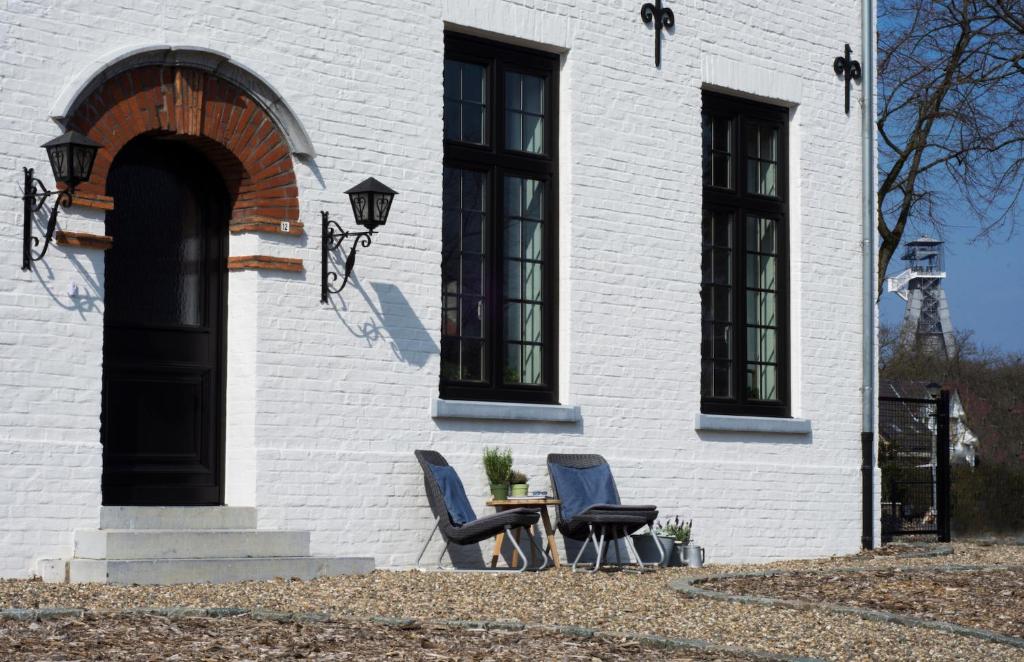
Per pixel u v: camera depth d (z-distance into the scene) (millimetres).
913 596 9094
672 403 12414
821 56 13977
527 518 10258
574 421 11672
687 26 12781
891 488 15281
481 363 11336
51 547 8812
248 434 9820
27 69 8852
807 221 13734
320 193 10211
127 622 6742
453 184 11234
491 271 11375
